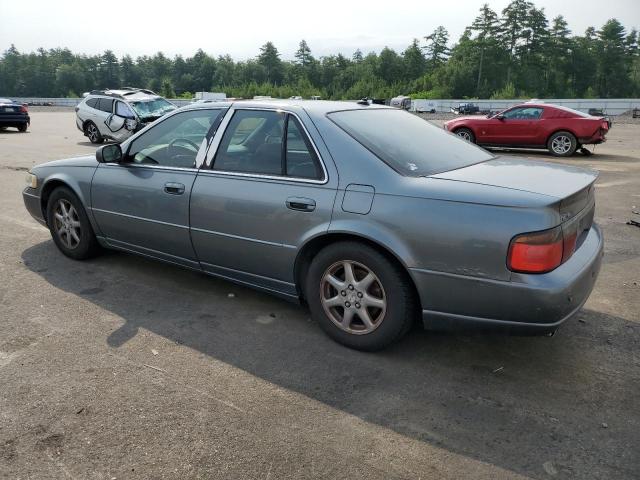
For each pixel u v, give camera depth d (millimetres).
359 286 3314
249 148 3748
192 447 2527
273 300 4234
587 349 3484
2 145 15602
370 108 4027
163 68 158750
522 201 2791
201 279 4668
